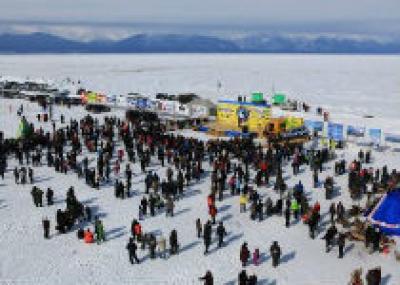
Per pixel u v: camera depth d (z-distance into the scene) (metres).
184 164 37.34
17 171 35.09
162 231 28.23
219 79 132.25
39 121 56.62
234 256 25.66
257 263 24.66
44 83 84.75
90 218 29.69
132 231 26.61
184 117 60.41
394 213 27.55
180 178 33.62
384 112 76.31
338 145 46.62
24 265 24.33
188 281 23.17
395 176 35.16
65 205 31.67
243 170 37.44
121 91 100.56
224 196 33.38
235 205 31.97
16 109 64.25
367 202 31.45
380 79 133.88
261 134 49.59
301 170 39.09
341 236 25.31
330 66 199.88
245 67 190.62
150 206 30.17
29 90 80.88
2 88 82.00
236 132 50.38
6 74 146.62
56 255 25.42
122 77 136.62
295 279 23.45
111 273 23.80
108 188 34.69
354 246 26.70
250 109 51.81
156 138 43.19
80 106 68.25
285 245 26.84
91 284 22.77
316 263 24.98
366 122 65.56
